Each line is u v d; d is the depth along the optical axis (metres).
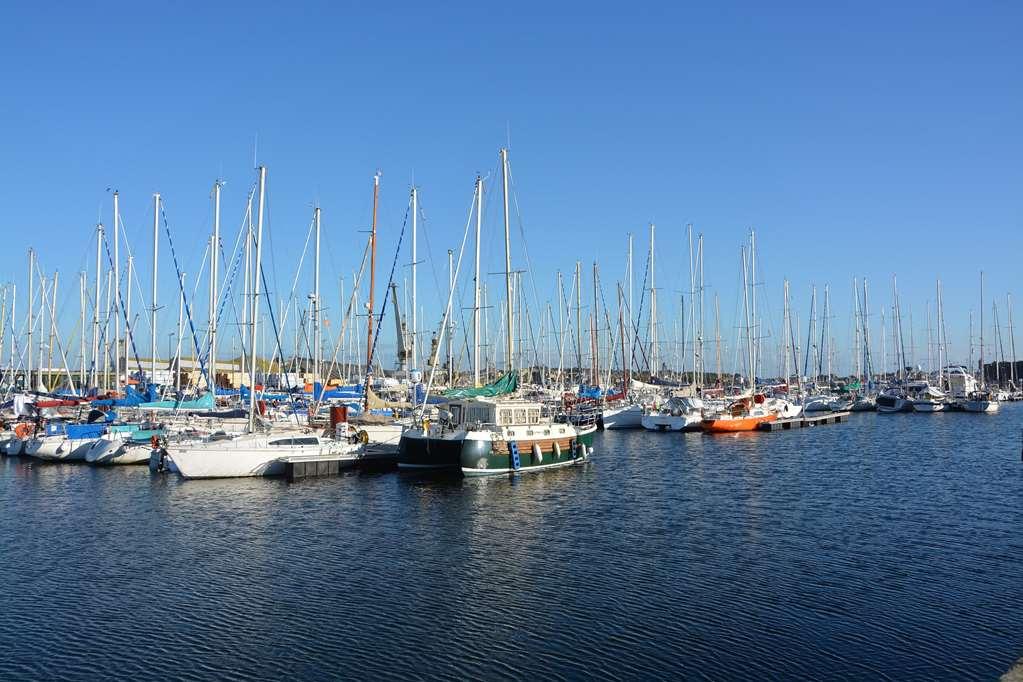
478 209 57.44
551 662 18.84
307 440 48.62
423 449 47.44
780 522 34.44
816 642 19.91
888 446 68.56
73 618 22.20
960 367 139.00
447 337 70.94
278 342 63.59
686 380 99.44
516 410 50.38
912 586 24.52
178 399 57.47
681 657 19.05
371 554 28.89
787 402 93.50
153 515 36.28
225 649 19.84
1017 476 48.84
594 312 99.06
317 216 64.25
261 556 28.70
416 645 19.97
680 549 29.45
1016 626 20.92
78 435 57.41
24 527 34.12
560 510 37.28
